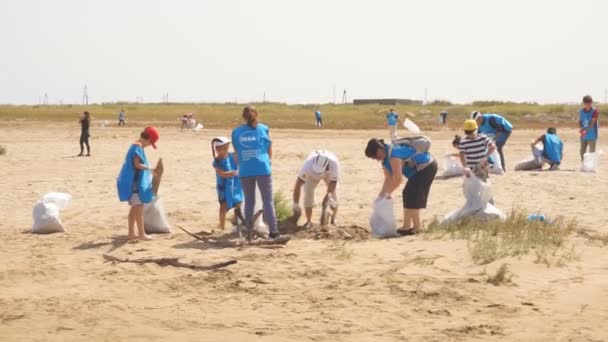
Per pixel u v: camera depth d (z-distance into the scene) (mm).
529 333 7125
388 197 12156
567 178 19609
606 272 9398
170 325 7539
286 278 9305
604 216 13789
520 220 12133
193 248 11242
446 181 18953
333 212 12812
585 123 21594
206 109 110688
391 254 10562
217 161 12547
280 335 7176
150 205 12523
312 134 47844
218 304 8258
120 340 7102
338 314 7805
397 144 12047
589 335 7043
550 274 9305
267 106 128250
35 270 9812
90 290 8875
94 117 80750
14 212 15125
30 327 7480
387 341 6941
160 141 39656
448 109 91312
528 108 91688
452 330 7234
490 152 13266
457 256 10320
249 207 11711
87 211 15109
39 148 33531
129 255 10797
